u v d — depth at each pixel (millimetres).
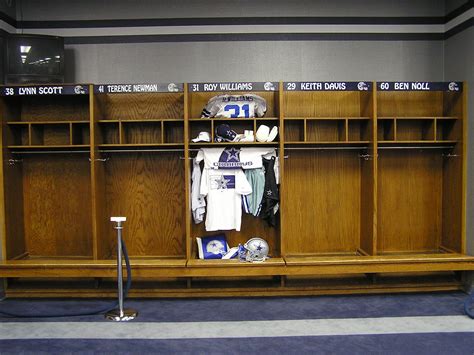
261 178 4883
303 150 5211
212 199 4887
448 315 4137
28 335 3729
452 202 5047
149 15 5238
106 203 5191
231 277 4996
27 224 5195
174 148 5164
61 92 4672
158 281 4922
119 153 5199
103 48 5254
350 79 5285
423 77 5309
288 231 5234
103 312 4270
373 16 5270
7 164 4820
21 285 4812
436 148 5195
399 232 5266
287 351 3391
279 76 5262
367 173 5023
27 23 5211
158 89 4711
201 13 5234
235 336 3689
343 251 5262
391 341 3551
